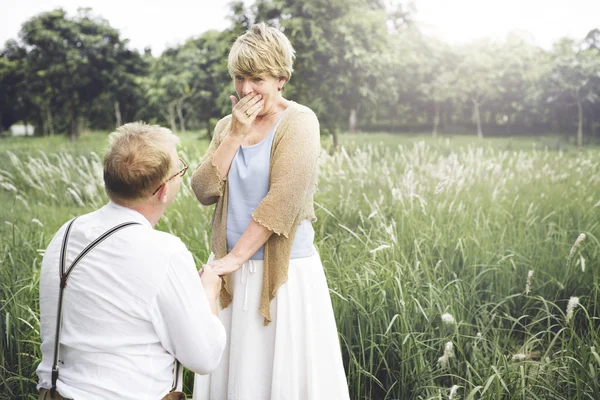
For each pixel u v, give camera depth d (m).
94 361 1.57
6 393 2.94
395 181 6.49
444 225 4.75
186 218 5.07
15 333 3.17
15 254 4.20
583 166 7.87
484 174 6.96
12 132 42.22
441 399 2.81
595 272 3.92
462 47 21.52
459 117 24.52
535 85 19.36
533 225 5.09
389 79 14.66
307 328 2.21
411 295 3.32
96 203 6.01
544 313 3.89
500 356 2.87
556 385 2.80
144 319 1.58
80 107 29.83
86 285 1.58
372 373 3.18
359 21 13.69
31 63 29.39
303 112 2.16
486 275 4.11
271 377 2.22
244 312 2.22
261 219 2.08
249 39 2.07
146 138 1.65
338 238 4.49
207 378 2.34
